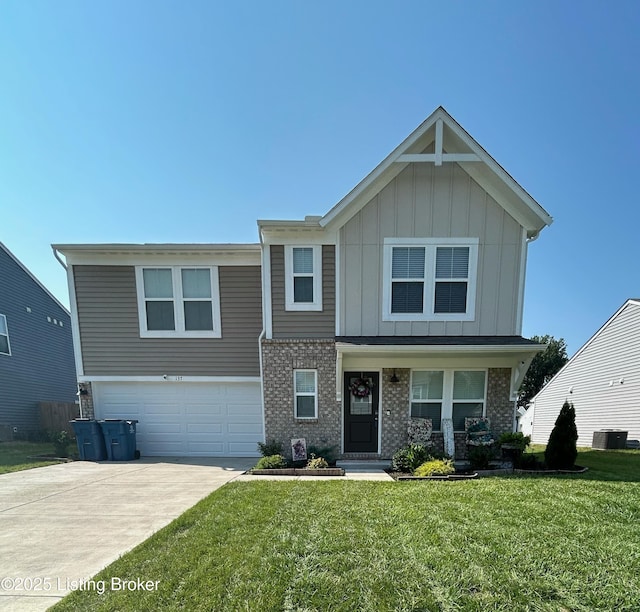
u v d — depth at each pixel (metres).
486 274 7.58
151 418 8.94
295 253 7.78
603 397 14.25
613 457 8.35
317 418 7.69
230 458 8.64
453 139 7.55
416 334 7.63
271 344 7.73
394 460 6.81
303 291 7.81
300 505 4.36
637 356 12.72
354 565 2.90
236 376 8.74
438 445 7.67
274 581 2.70
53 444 11.53
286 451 7.68
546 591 2.55
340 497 4.67
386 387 7.71
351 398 7.82
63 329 16.22
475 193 7.52
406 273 7.64
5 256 13.33
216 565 2.95
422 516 3.90
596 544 3.21
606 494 4.65
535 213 7.25
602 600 2.46
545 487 5.00
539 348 6.86
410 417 7.72
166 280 8.75
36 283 14.67
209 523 3.83
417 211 7.55
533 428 19.69
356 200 7.55
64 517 4.32
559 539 3.31
